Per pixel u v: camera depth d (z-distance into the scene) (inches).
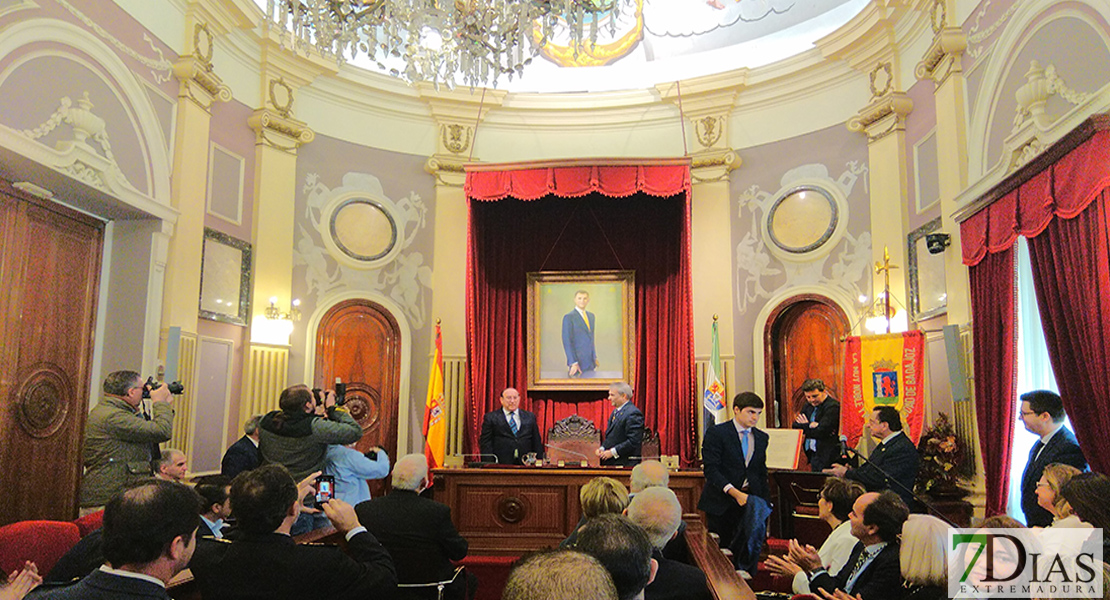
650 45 362.6
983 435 212.5
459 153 353.7
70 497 220.7
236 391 292.5
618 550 73.8
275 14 305.9
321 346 322.3
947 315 246.7
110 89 228.8
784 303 319.9
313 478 130.0
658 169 316.5
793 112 330.6
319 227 327.6
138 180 241.1
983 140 226.4
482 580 221.8
